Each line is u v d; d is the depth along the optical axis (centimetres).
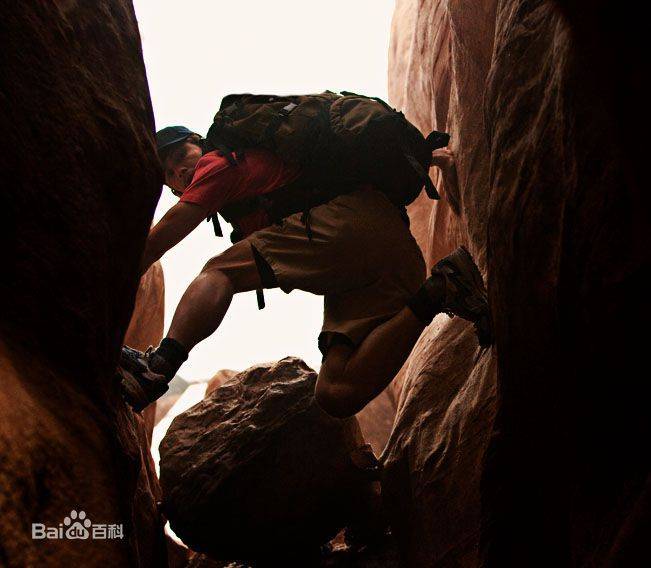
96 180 164
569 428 192
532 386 209
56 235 152
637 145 146
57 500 126
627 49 137
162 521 307
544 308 198
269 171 261
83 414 151
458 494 262
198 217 256
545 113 201
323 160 261
